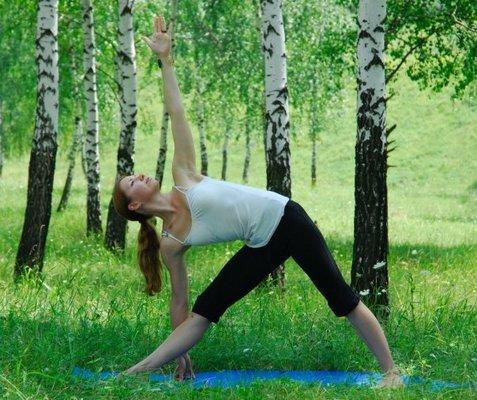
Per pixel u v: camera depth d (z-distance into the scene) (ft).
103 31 72.79
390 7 53.21
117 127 116.37
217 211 19.11
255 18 71.00
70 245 54.34
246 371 21.34
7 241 55.67
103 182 146.82
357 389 18.62
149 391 17.98
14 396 17.03
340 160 161.17
